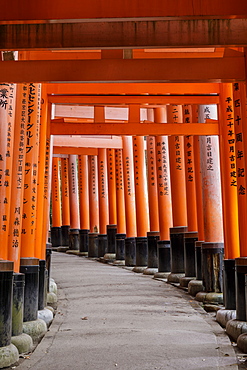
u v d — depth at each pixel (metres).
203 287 12.42
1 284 6.95
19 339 7.66
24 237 8.98
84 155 26.08
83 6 6.41
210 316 10.75
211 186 12.52
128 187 20.95
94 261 23.20
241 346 7.75
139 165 19.44
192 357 7.27
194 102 11.78
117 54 7.88
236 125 9.05
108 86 11.44
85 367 6.80
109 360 7.12
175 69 7.77
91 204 25.05
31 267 8.88
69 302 12.14
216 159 12.59
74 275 17.44
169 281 15.52
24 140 8.35
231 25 6.74
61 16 6.41
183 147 15.77
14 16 6.42
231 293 9.91
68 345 7.98
